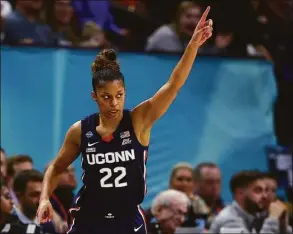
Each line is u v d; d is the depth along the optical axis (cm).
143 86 2430
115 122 1212
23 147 2334
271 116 2525
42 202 1230
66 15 2659
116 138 1206
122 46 2802
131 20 2900
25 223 1733
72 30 2681
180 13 2655
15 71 2352
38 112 2352
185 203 1866
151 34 2906
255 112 2516
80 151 1228
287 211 2005
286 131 2538
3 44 2358
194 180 2264
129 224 1223
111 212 1219
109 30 2859
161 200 1867
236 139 2481
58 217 1948
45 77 2367
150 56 2445
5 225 1647
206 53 2497
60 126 2359
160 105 1211
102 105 1186
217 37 2819
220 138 2472
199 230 1811
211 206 2258
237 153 2478
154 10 2984
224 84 2500
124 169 1204
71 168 2045
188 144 2436
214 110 2478
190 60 1197
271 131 2517
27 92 2352
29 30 2605
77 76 2386
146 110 1216
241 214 2003
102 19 2856
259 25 2828
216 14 2827
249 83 2520
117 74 1182
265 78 2538
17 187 1877
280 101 2556
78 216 1236
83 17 2831
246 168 2473
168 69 2453
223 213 2002
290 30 2839
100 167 1206
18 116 2341
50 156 2344
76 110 2372
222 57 2509
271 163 2480
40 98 2356
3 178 1981
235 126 2488
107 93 1173
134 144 1208
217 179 2261
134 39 2848
